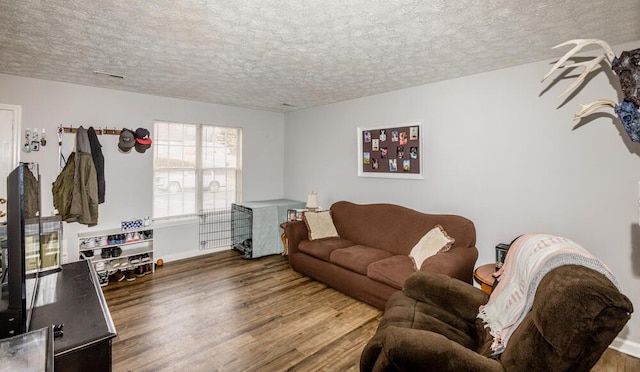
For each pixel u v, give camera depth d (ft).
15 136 10.78
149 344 7.69
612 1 5.78
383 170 13.15
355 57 8.88
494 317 5.64
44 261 6.07
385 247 11.69
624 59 5.28
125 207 13.15
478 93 10.30
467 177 10.63
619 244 7.84
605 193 8.02
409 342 4.51
